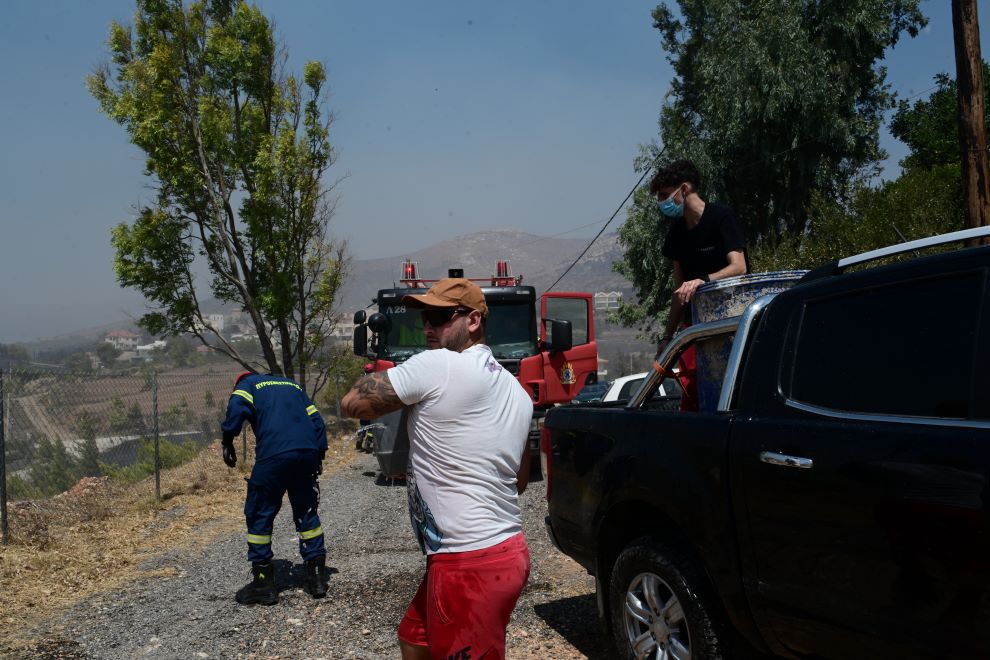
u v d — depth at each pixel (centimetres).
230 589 613
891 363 289
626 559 395
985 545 240
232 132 1739
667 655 374
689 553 365
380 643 486
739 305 425
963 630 246
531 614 524
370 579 628
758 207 2738
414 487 292
